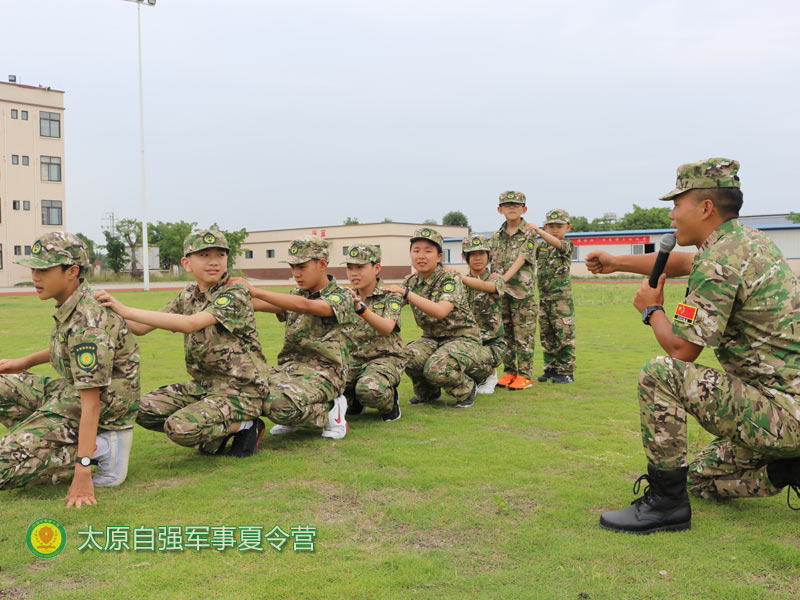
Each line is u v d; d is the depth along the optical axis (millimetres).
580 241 42125
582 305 19797
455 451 4770
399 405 6473
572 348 7785
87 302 3777
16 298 25234
